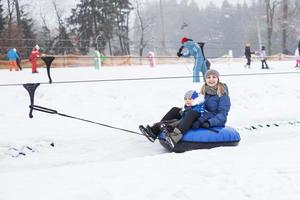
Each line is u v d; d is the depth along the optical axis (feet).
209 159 17.39
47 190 14.38
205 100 24.47
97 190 13.80
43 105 35.27
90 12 176.24
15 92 39.40
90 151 24.59
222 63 91.15
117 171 16.35
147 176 15.30
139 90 40.22
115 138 26.84
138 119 31.86
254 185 13.88
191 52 44.29
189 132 23.38
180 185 14.07
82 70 68.18
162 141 24.34
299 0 198.59
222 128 23.88
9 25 156.25
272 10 176.14
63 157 23.44
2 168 21.58
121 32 183.01
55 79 49.19
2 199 13.61
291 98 41.70
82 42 172.04
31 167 21.84
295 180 14.19
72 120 30.81
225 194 13.25
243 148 19.35
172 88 40.83
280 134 28.19
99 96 37.93
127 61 99.81
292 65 77.66
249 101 39.50
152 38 210.18
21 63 92.89
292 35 201.67
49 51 153.28
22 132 27.25
